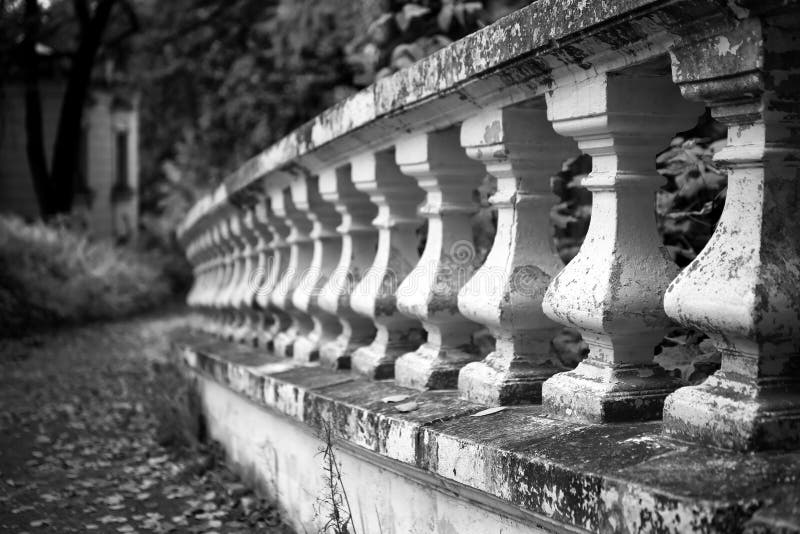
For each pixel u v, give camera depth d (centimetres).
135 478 555
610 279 250
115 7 2420
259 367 493
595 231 262
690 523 183
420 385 344
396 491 319
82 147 3122
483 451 251
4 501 508
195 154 2225
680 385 257
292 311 531
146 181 3975
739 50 204
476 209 349
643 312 249
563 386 267
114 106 3041
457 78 295
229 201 657
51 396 914
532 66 263
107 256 2159
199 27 2178
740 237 213
